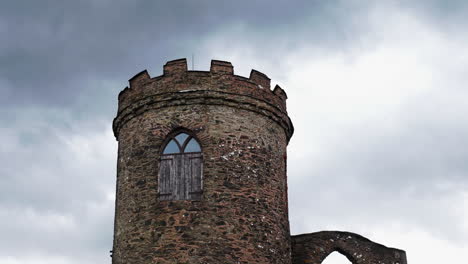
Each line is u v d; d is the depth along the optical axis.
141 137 18.73
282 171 19.56
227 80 18.94
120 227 18.33
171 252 17.00
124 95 19.89
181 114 18.50
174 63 19.14
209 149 18.02
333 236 22.27
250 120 18.91
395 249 22.94
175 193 17.73
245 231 17.47
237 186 17.84
